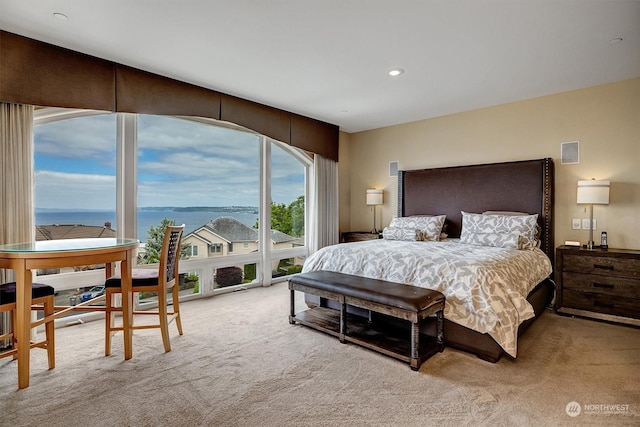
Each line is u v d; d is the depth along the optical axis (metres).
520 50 2.87
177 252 2.94
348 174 6.04
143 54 2.98
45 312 2.39
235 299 4.16
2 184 2.69
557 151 3.93
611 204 3.60
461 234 4.19
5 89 2.60
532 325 3.20
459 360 2.47
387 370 2.32
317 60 3.09
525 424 1.74
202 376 2.24
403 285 2.75
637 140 3.46
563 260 3.49
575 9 2.26
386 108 4.56
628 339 2.86
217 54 2.97
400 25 2.49
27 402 1.93
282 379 2.20
